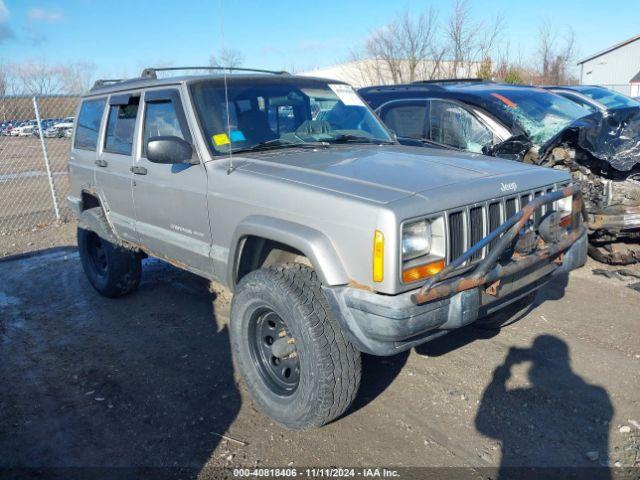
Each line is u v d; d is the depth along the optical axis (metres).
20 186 13.25
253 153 3.71
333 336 2.89
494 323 4.26
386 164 3.31
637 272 5.73
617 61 36.94
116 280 5.27
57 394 3.76
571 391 3.54
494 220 3.08
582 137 5.64
